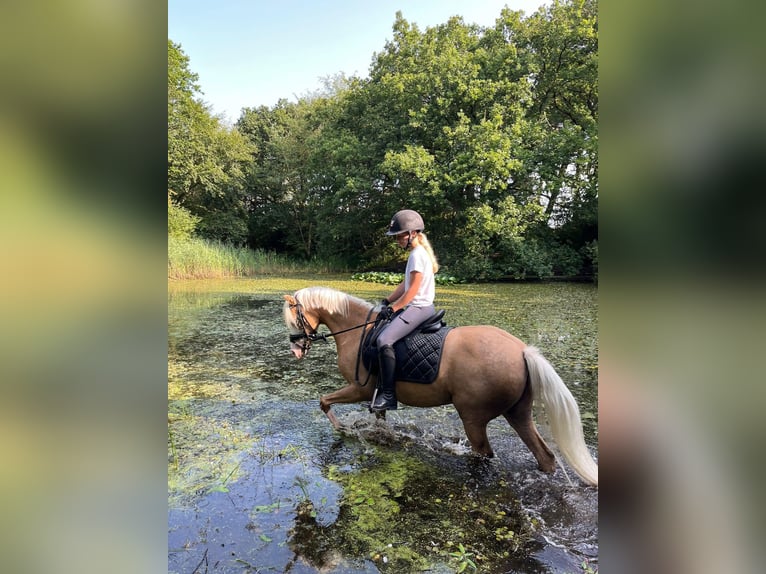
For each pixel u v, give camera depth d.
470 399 2.68
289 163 22.55
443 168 14.69
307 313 3.24
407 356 2.79
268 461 2.98
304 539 2.20
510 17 15.30
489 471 2.84
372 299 9.86
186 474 2.80
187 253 15.80
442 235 16.20
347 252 21.02
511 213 14.12
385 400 2.80
